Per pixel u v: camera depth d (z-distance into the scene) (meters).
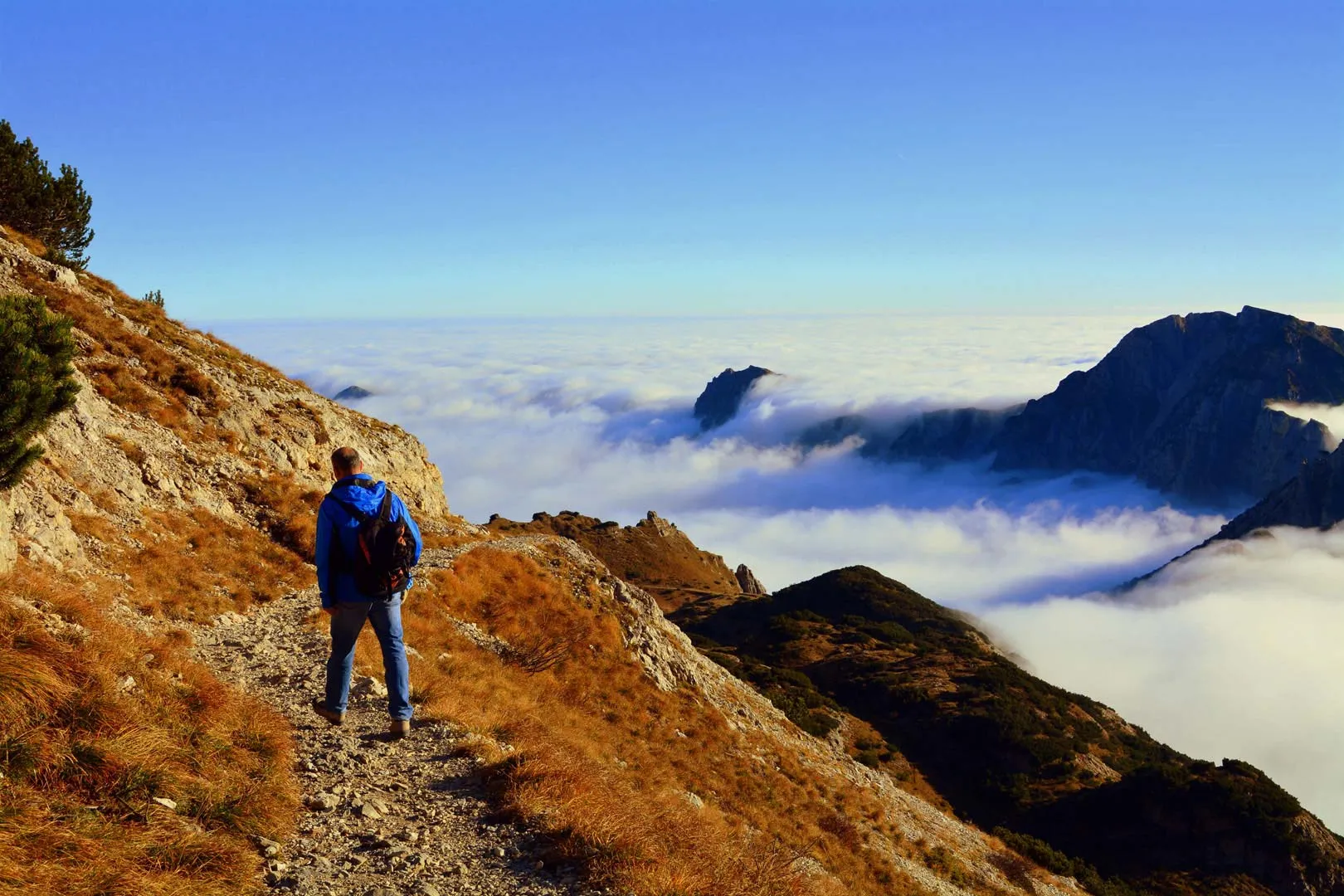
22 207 33.88
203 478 21.97
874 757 61.91
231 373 30.33
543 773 8.50
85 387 20.95
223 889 5.77
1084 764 69.00
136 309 31.23
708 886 7.12
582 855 7.03
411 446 39.38
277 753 8.45
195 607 15.05
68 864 5.38
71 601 9.36
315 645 14.40
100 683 7.45
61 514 14.52
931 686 82.06
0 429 11.29
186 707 8.38
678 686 34.41
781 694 72.75
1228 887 53.56
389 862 6.68
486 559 31.72
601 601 35.16
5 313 11.48
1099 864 56.75
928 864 33.53
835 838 28.11
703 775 26.36
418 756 9.32
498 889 6.50
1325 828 58.16
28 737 6.32
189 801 6.76
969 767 69.50
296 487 24.44
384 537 8.51
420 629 21.14
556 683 26.19
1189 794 59.56
